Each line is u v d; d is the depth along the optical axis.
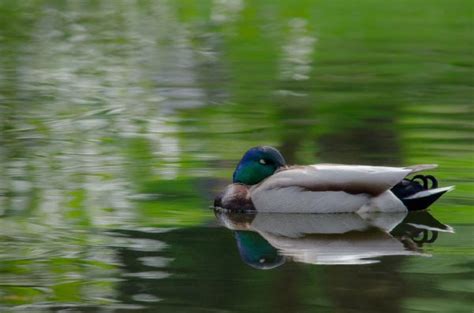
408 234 13.10
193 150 17.67
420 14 39.25
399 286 10.88
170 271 11.34
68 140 18.36
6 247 12.20
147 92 23.73
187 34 34.66
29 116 20.59
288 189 14.15
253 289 10.77
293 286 10.88
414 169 14.16
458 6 41.06
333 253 12.20
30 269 11.38
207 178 15.72
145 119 20.48
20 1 41.53
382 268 11.59
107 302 10.31
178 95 23.47
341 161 17.03
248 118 20.86
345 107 22.31
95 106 21.86
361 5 41.22
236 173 14.54
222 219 13.78
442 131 19.48
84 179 15.54
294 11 39.84
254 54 30.61
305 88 24.81
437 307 10.19
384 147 18.22
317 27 36.28
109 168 16.25
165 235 12.83
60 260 11.71
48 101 22.33
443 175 16.00
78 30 34.94
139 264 11.62
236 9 40.59
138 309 10.14
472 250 12.32
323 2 41.97
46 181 15.38
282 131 19.61
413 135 19.16
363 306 10.23
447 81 25.97
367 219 13.90
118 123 20.02
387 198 14.12
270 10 40.34
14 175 15.73
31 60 28.33
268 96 23.55
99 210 13.91
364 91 24.41
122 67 27.53
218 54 30.45
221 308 10.17
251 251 12.21
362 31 35.34
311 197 14.12
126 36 33.75
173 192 14.90
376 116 21.28
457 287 10.82
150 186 15.19
